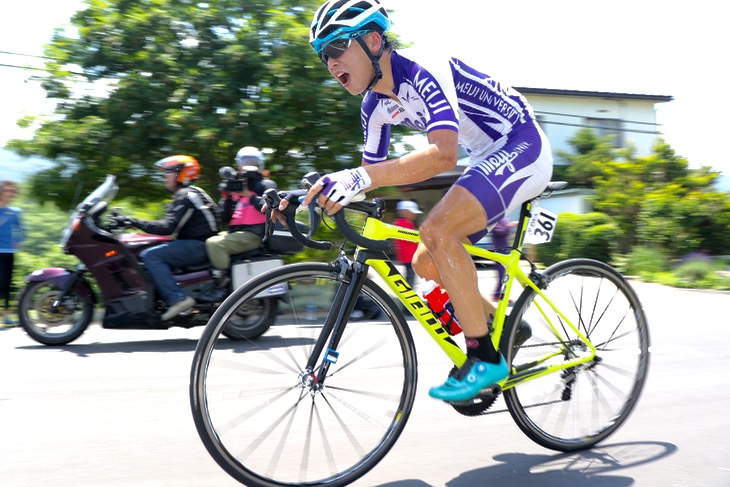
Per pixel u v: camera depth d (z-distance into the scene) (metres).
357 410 2.54
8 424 3.24
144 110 8.67
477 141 2.71
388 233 2.43
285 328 2.52
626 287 3.07
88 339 5.84
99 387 4.03
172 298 5.45
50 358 4.97
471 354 2.49
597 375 2.97
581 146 22.45
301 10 8.92
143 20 8.62
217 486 2.45
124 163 8.88
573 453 2.85
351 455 2.58
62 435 3.07
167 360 4.91
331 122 8.73
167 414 3.43
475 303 2.44
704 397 3.83
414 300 2.49
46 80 8.71
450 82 2.43
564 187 2.79
